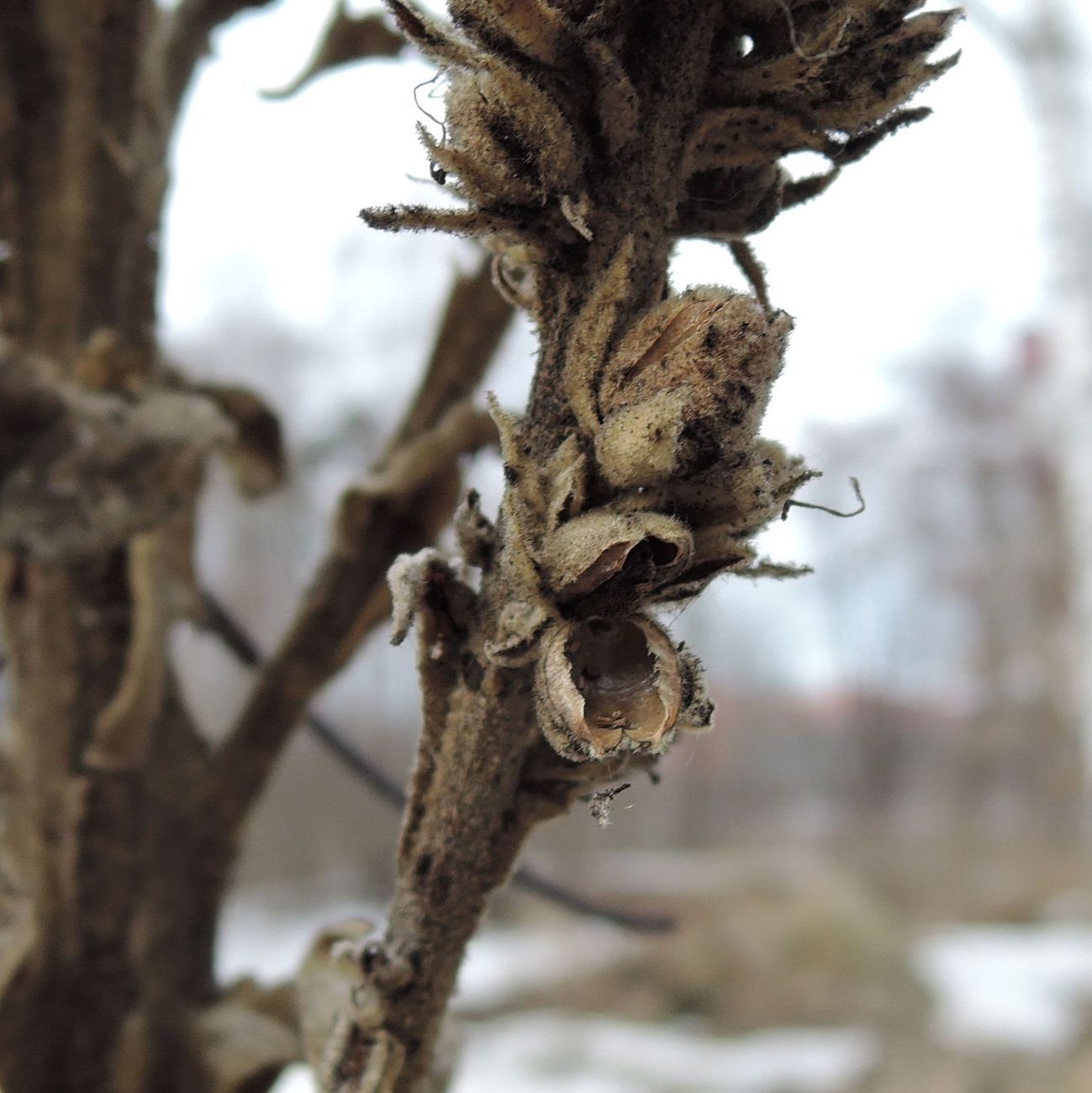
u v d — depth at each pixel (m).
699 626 1.44
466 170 0.12
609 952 1.62
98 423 0.17
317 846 2.04
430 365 0.21
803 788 4.12
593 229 0.12
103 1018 0.19
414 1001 0.14
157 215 0.20
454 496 0.19
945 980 1.58
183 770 0.20
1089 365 1.67
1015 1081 1.20
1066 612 2.93
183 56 0.22
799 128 0.12
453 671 0.13
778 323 0.12
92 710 0.19
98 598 0.19
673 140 0.12
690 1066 1.31
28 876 0.19
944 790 3.72
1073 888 2.15
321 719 0.28
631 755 0.13
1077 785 2.86
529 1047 1.37
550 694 0.12
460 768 0.13
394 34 0.23
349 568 0.20
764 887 1.67
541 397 0.12
